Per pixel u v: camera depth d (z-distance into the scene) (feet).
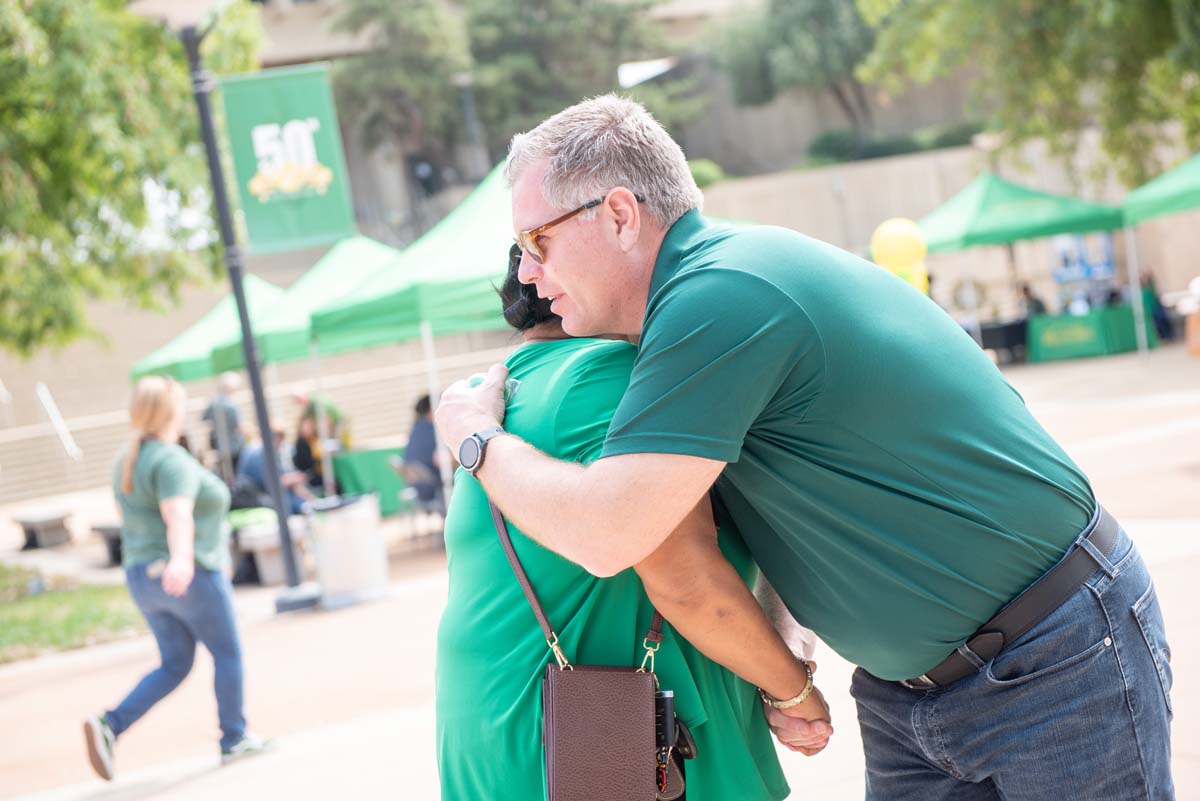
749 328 5.87
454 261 36.47
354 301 37.32
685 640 6.87
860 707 7.47
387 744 18.48
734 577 6.55
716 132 157.79
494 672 6.78
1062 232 65.98
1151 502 25.98
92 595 43.06
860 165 125.90
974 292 80.07
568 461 6.44
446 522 7.36
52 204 50.29
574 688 6.40
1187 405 42.55
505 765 6.68
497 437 6.56
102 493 88.07
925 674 6.70
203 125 34.53
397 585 35.42
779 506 6.47
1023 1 66.23
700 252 6.23
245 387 97.45
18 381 103.24
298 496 44.93
